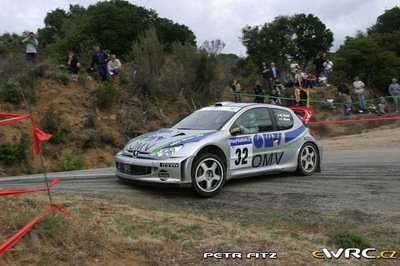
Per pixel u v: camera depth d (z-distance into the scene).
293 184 9.29
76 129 18.14
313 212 7.47
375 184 9.35
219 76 23.94
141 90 21.52
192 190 8.15
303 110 14.46
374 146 15.41
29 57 20.48
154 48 22.97
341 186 9.17
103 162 17.50
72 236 5.02
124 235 5.48
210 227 6.18
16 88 18.14
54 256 4.62
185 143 8.10
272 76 24.86
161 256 5.03
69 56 21.34
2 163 15.35
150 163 7.99
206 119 9.09
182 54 23.88
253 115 9.25
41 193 7.42
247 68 39.94
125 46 30.88
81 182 9.17
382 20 49.06
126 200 7.52
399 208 7.75
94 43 27.88
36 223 4.97
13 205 6.06
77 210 6.32
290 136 9.69
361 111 25.72
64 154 16.89
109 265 4.64
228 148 8.56
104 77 21.38
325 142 17.48
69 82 20.16
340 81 31.58
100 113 19.56
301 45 46.62
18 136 16.61
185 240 5.60
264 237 5.93
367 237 6.41
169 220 6.36
